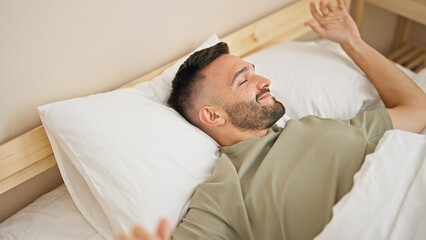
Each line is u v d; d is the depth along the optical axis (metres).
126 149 1.12
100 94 1.22
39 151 1.20
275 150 1.17
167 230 0.76
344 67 1.55
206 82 1.27
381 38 2.37
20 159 1.17
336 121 1.27
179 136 1.20
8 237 1.15
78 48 1.25
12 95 1.17
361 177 0.99
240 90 1.25
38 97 1.22
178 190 1.13
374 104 1.54
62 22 1.19
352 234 0.91
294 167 1.11
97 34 1.28
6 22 1.09
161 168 1.13
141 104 1.23
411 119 1.33
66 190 1.28
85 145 1.11
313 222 1.02
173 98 1.31
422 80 1.59
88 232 1.14
